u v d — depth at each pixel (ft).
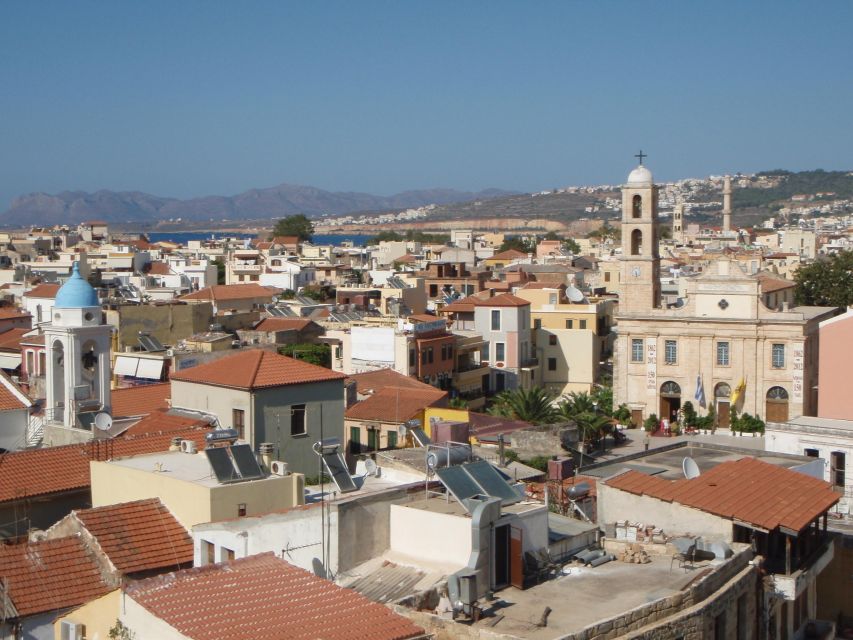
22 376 312.91
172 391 214.07
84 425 215.92
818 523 151.12
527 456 258.37
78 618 109.50
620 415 420.36
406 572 116.57
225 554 128.16
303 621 98.84
